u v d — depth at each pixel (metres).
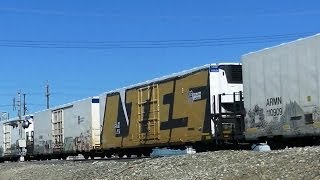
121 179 15.18
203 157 15.39
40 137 45.75
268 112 20.08
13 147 51.81
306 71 18.28
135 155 31.83
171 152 23.02
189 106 24.59
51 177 20.38
